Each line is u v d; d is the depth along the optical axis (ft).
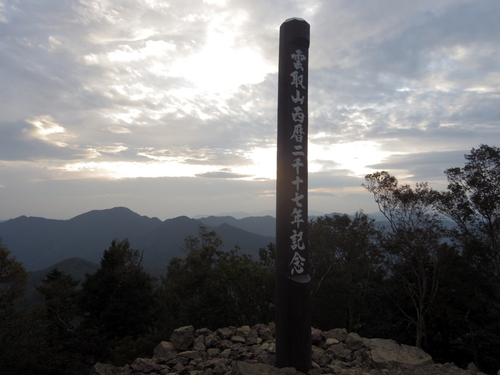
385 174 63.93
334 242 76.59
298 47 21.45
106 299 90.02
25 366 60.59
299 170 20.92
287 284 20.18
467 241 61.52
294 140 21.02
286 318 20.06
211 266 77.41
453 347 68.80
